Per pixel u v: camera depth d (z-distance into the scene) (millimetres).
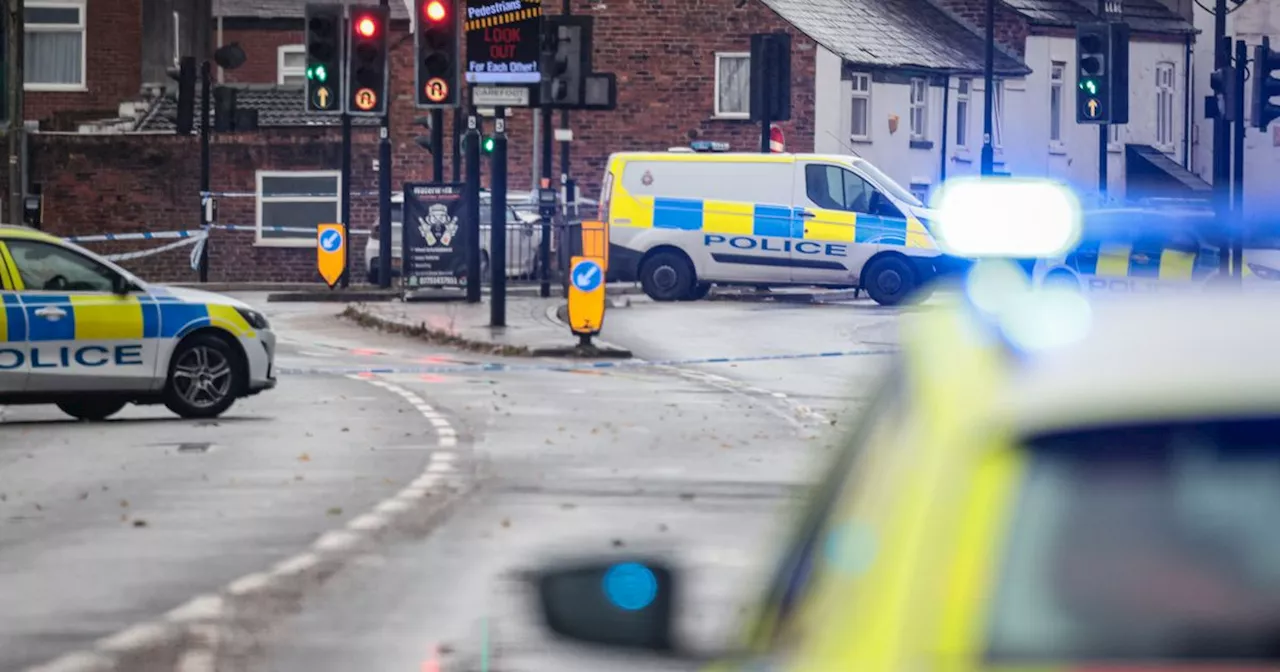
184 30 169625
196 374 59406
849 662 7609
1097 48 107562
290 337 92250
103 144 155000
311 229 154500
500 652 25578
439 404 62906
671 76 159000
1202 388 7863
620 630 9500
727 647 10016
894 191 110750
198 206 155125
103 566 32969
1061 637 7426
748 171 112438
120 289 58250
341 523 37656
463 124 154750
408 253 110938
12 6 98750
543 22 99312
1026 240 10570
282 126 154625
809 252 110938
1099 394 7906
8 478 45125
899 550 7777
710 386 69625
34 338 57031
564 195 124188
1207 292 10070
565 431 54750
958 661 7348
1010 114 179125
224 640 26812
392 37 173875
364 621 27984
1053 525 7602
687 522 37156
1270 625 7383
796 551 10922
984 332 8984
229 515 38875
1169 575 7465
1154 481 7633
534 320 95812
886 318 98750
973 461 7820
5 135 155500
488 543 34875
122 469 46750
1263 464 7574
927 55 168250
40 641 26812
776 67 117875
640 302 112062
